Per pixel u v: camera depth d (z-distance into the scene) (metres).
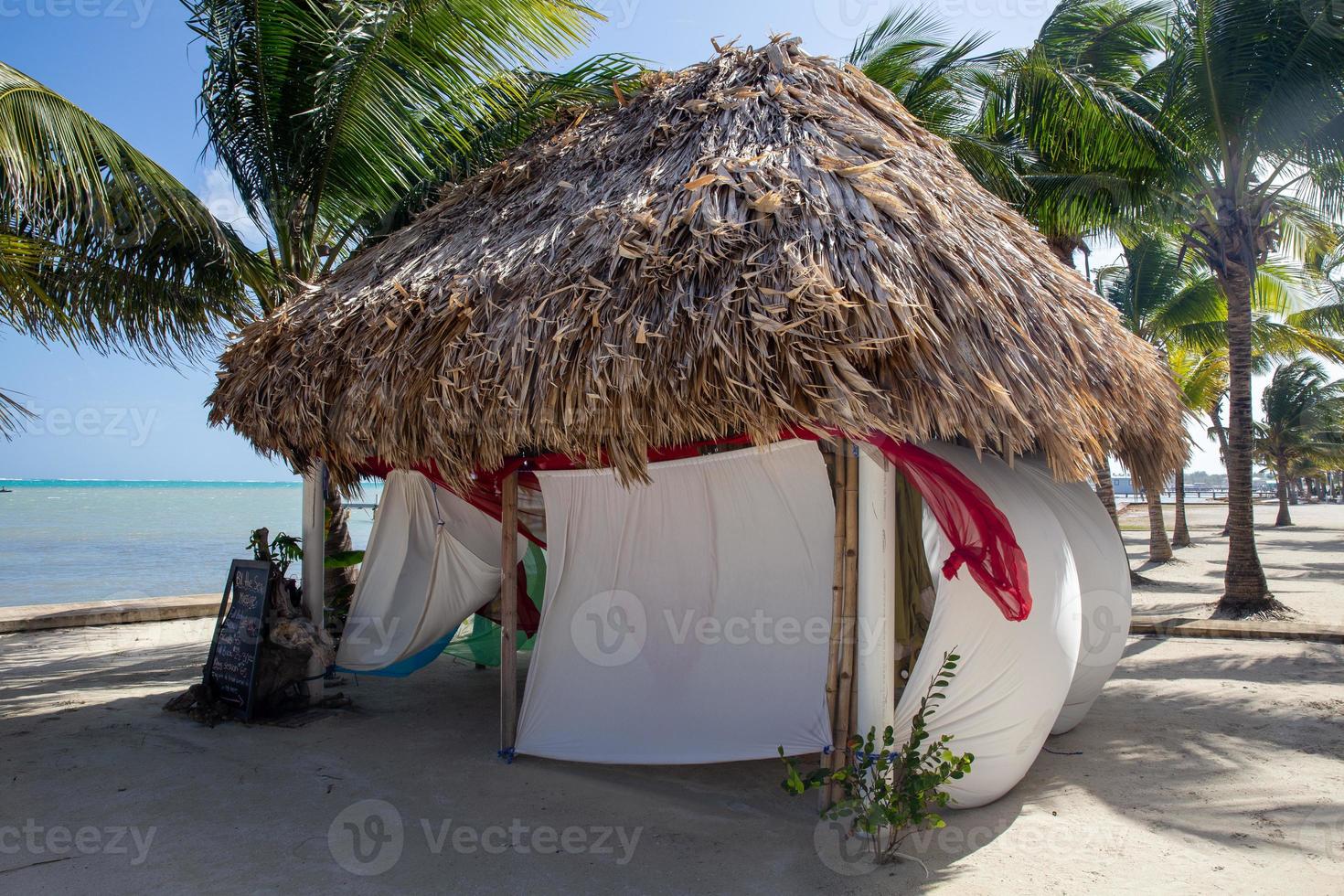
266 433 5.80
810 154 4.75
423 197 8.68
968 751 4.29
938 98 10.49
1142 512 52.66
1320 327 19.61
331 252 9.01
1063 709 5.82
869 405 3.62
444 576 6.27
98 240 7.33
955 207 4.97
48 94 6.28
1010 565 4.11
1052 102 10.29
